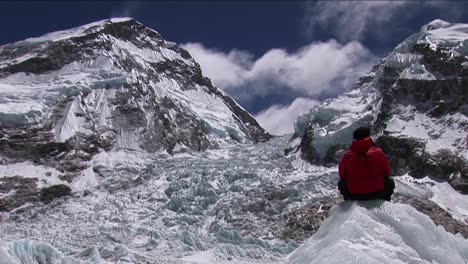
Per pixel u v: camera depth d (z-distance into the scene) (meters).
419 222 9.58
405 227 9.36
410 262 8.70
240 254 40.91
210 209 56.59
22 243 19.55
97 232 49.62
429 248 9.16
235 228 50.72
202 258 39.56
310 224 48.69
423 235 9.30
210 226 52.50
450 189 54.69
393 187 10.14
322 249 9.23
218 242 45.06
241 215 53.28
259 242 44.09
